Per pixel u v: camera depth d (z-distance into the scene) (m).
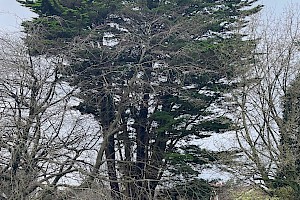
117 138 20.78
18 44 15.36
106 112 19.52
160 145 20.80
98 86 18.47
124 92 18.72
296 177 22.62
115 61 19.38
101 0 19.72
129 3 20.09
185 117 19.91
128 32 19.48
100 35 18.95
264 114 23.98
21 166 14.75
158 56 19.80
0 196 14.32
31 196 15.05
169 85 19.77
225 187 23.00
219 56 20.78
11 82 15.15
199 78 20.41
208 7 21.69
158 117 19.67
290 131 23.08
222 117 20.94
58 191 14.70
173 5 20.69
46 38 18.66
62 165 15.72
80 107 18.64
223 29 21.88
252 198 24.14
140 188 17.61
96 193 14.77
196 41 20.44
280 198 22.88
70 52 16.88
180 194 19.14
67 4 20.59
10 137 14.41
